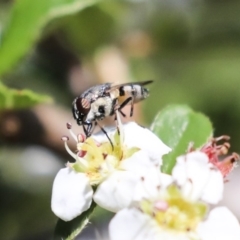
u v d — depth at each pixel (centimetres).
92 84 16
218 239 11
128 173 12
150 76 18
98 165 12
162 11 17
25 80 16
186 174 12
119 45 17
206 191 11
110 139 12
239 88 18
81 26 15
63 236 11
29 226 15
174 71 18
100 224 14
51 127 15
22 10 14
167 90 18
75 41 16
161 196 11
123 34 17
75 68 16
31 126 15
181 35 18
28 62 16
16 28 14
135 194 11
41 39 15
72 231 11
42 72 16
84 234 14
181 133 13
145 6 17
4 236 15
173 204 11
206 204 11
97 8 15
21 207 15
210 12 18
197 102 18
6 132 15
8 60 14
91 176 12
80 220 12
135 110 15
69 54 16
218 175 12
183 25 18
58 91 16
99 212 14
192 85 18
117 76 16
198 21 18
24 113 15
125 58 17
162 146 12
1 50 14
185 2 18
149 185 11
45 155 15
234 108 18
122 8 16
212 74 18
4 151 15
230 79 18
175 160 12
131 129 12
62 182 12
